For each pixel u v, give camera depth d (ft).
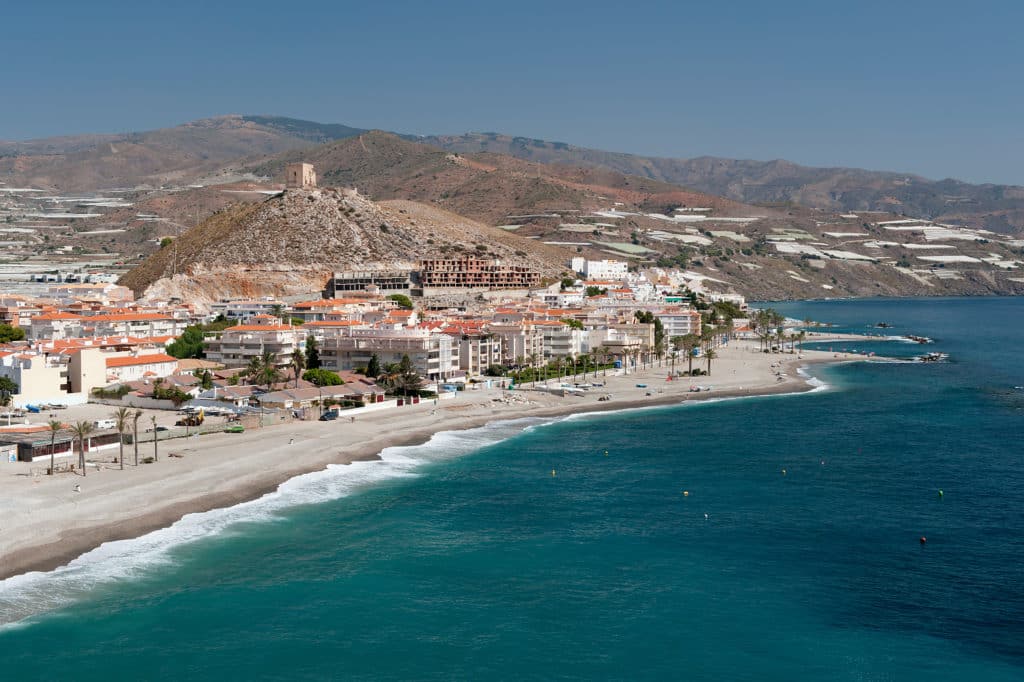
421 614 307.99
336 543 372.38
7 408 614.34
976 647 287.07
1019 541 379.14
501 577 340.59
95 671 267.18
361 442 553.23
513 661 278.05
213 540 369.71
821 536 387.14
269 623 299.38
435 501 434.71
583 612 311.47
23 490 415.44
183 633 290.56
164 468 465.88
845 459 529.45
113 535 367.04
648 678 268.82
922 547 372.99
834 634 295.89
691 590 329.72
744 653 283.79
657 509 426.51
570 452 546.67
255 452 510.58
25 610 301.63
